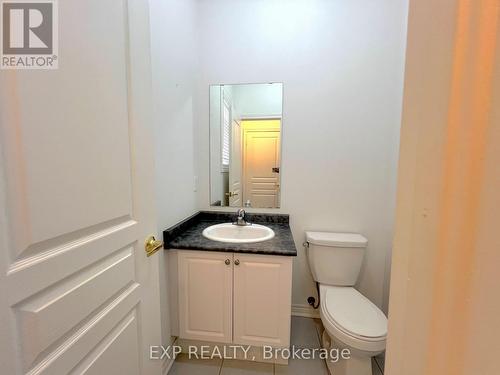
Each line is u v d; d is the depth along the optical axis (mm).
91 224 632
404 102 381
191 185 1779
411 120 360
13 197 453
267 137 1833
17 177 459
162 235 1334
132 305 819
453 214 280
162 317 1339
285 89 1771
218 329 1400
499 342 252
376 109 1696
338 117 1740
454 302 281
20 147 464
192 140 1784
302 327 1773
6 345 442
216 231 1684
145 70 875
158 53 1245
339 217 1809
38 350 498
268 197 1873
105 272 688
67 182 561
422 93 330
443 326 292
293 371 1397
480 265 261
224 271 1356
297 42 1724
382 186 1738
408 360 352
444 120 289
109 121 696
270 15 1728
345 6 1657
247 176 1877
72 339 583
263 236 1649
